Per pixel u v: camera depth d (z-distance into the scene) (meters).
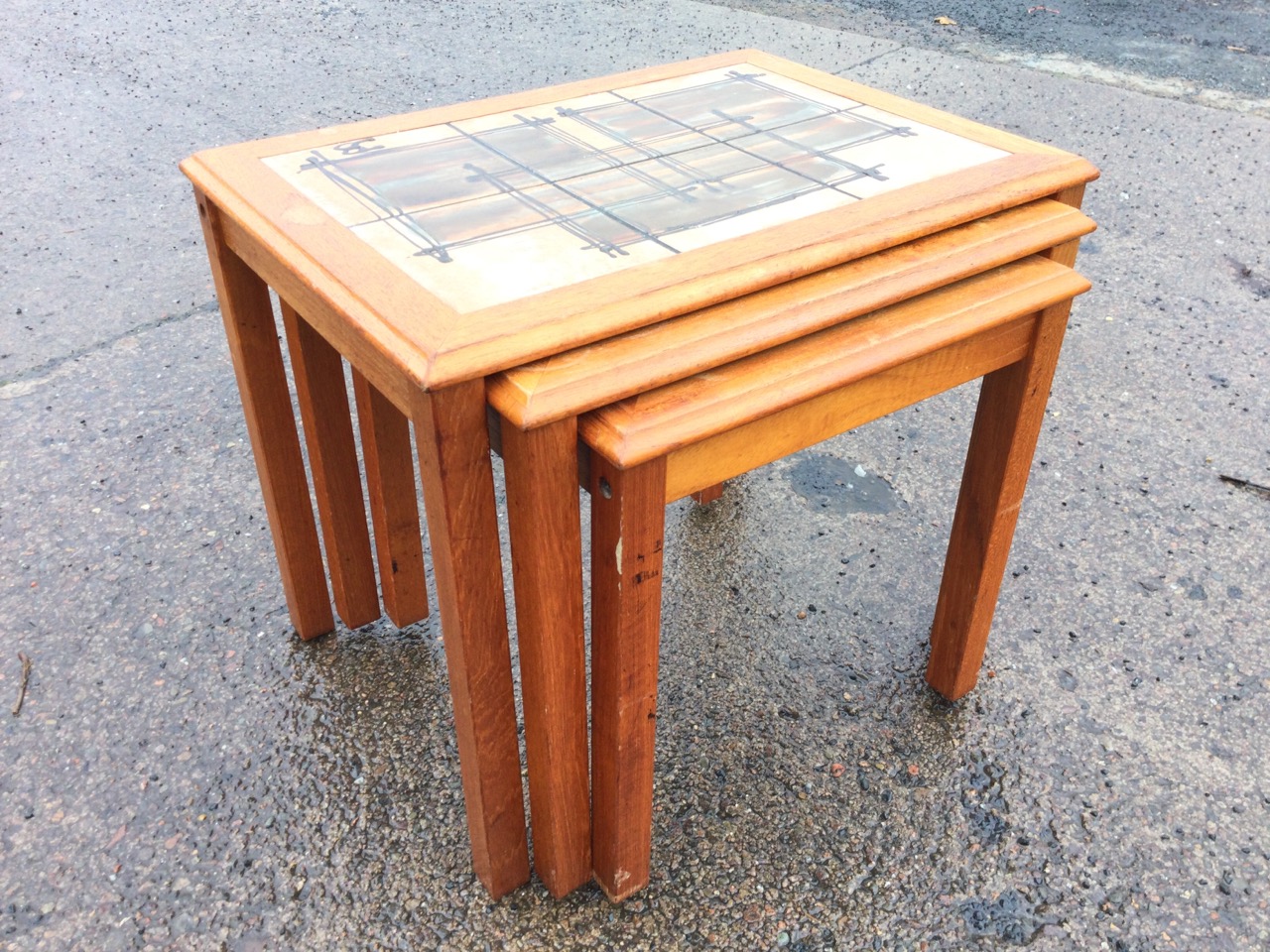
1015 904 1.42
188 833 1.51
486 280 1.11
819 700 1.73
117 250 3.08
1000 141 1.48
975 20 4.82
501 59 4.43
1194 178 3.42
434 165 1.42
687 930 1.38
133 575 1.97
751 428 1.15
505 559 2.04
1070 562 2.01
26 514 2.12
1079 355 2.62
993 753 1.63
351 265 1.14
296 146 1.48
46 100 4.11
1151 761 1.62
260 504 2.16
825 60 4.30
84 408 2.43
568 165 1.42
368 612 1.87
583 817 1.37
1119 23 4.79
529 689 1.25
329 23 4.99
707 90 1.73
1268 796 1.56
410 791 1.58
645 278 1.11
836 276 1.19
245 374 1.54
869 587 1.97
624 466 1.00
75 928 1.39
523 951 1.36
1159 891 1.43
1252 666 1.79
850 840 1.50
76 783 1.58
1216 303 2.82
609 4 5.18
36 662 1.79
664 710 1.72
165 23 5.03
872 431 2.41
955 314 1.23
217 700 1.73
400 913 1.41
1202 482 2.21
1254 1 5.12
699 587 1.97
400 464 1.69
